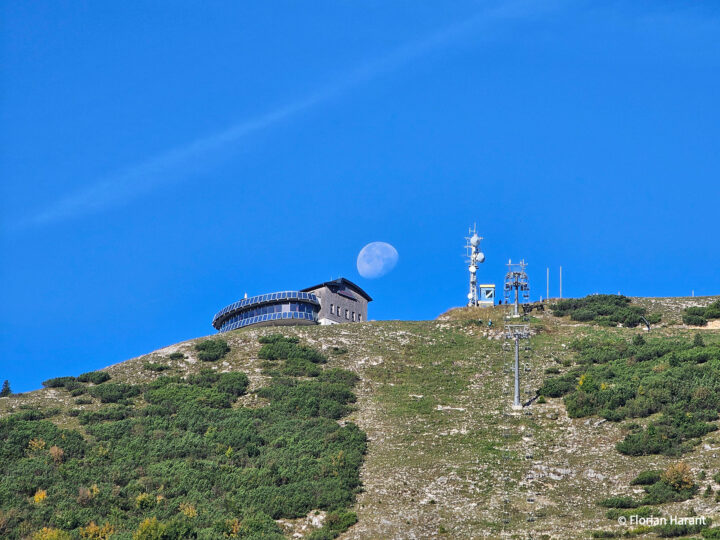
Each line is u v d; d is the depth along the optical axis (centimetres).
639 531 18725
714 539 17375
